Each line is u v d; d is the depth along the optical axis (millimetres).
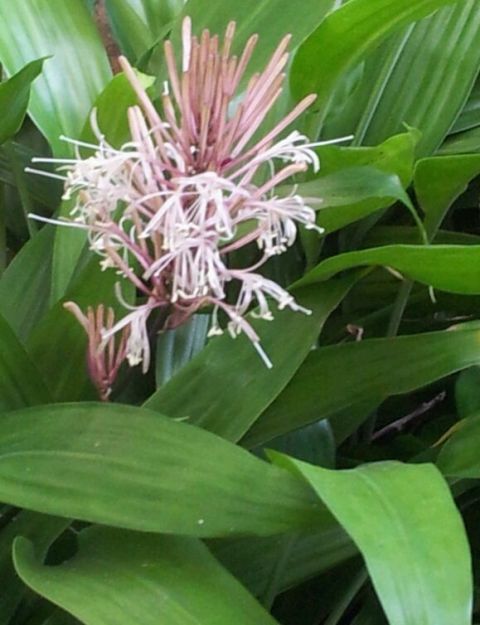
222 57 541
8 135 689
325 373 658
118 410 574
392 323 727
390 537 488
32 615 609
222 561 633
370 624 668
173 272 566
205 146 545
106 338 590
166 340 716
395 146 622
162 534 564
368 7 616
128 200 551
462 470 609
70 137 727
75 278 659
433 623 466
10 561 596
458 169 647
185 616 521
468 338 650
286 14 719
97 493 543
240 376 640
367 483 520
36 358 653
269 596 624
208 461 546
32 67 627
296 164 559
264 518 536
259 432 650
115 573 542
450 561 482
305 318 649
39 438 570
